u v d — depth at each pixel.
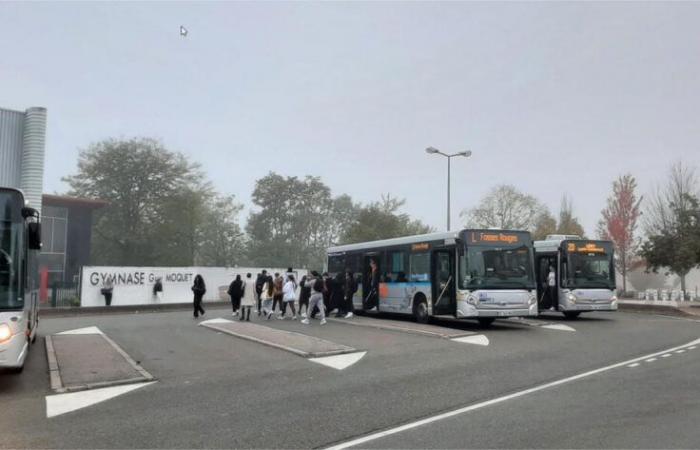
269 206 72.81
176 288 36.34
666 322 21.70
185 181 58.66
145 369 11.49
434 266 19.39
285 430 7.14
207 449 6.42
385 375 10.73
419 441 6.62
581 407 8.14
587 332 17.80
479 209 51.59
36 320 15.80
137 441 6.73
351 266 24.84
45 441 6.75
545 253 23.14
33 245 9.89
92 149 57.25
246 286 22.06
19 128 22.83
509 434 6.84
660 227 39.62
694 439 6.55
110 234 56.00
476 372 10.98
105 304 33.69
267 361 12.40
